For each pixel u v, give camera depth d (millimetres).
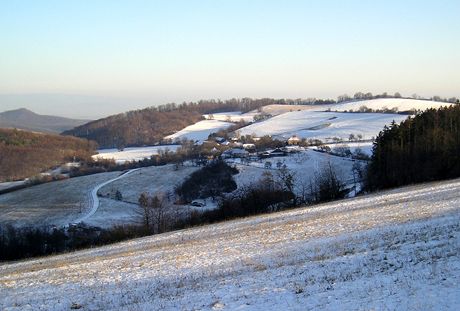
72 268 31641
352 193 83938
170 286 21203
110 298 20500
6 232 81438
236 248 30094
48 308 20094
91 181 143625
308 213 45312
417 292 13812
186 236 43156
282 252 25734
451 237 21000
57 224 100938
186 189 119812
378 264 18453
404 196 46594
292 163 130625
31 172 171000
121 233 67750
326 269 19266
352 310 13258
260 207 72125
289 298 15641
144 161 177000
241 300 16359
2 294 25031
